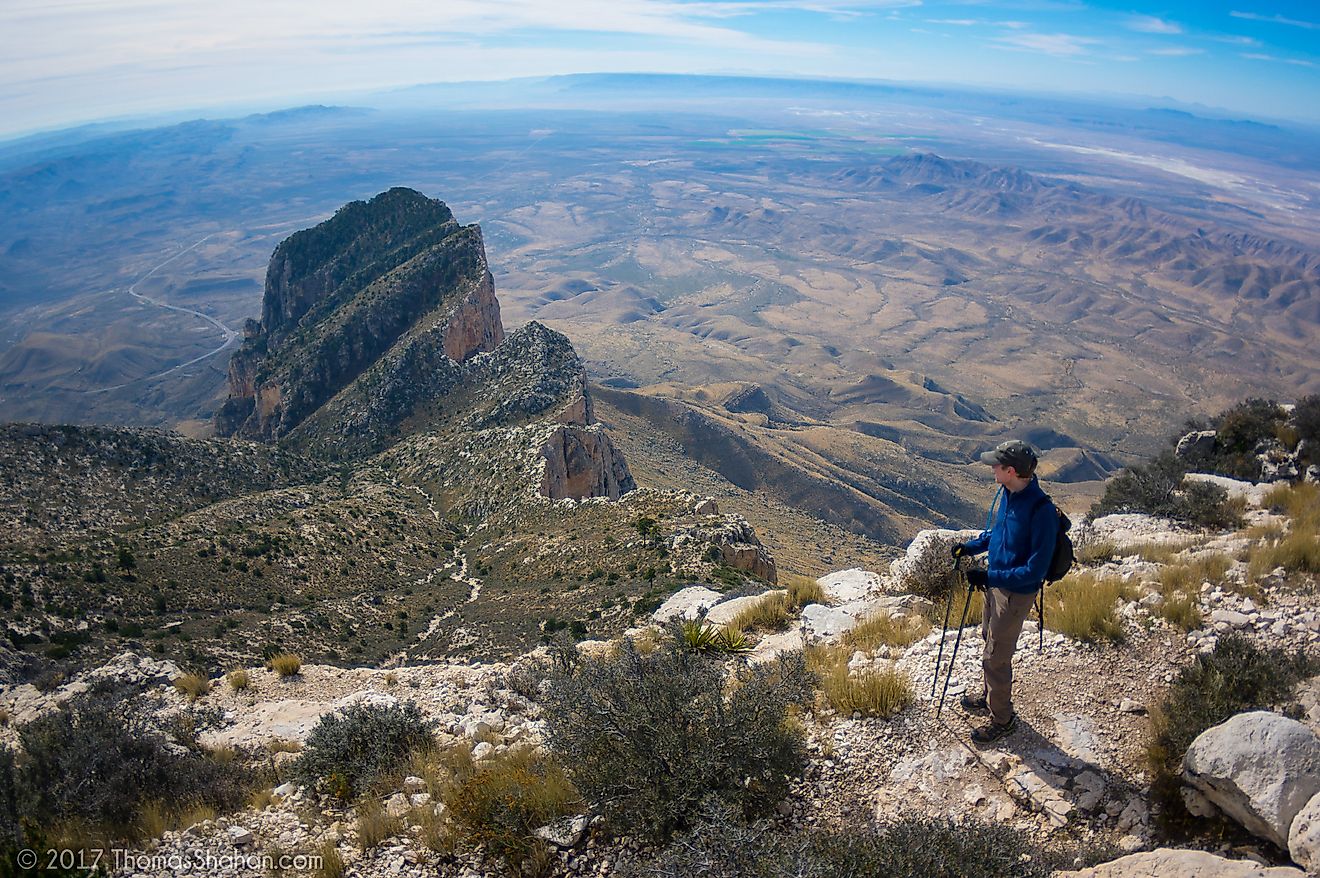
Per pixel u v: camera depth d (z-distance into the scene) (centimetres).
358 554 6962
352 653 4941
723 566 4981
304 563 6359
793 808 758
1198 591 1022
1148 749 743
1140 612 973
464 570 7269
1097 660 898
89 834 875
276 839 845
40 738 1061
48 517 6944
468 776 911
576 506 7631
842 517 19338
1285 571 1039
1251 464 2083
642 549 5597
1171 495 1838
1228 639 831
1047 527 743
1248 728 645
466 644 4731
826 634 1191
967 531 1413
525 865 725
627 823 729
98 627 4381
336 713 1230
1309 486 1694
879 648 1062
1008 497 783
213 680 1653
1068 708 832
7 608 4266
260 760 1191
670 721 770
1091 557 1365
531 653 1523
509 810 779
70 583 4772
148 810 929
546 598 5322
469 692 1341
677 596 1828
